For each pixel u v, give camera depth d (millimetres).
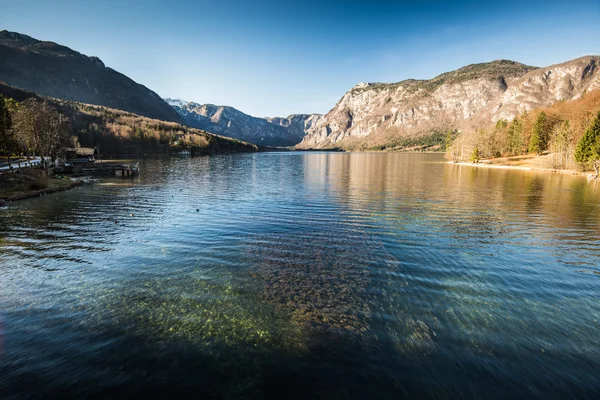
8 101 86500
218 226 25719
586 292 14500
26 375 8773
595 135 71938
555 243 21953
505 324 11680
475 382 8789
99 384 8531
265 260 17984
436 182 58375
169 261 17703
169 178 64250
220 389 8453
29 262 17469
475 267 17359
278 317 11922
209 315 11969
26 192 40125
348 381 8789
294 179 63281
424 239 22594
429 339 10703
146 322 11445
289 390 8461
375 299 13453
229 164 112312
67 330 10875
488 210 32750
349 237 22891
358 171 85000
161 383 8617
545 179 63812
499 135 125875
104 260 17844
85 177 64875
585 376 9047
